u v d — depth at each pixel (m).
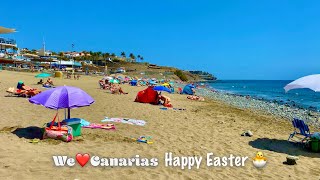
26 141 8.76
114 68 122.12
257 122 16.58
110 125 11.88
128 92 31.11
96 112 15.53
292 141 11.66
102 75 73.44
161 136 11.05
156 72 121.81
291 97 47.50
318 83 9.63
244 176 7.34
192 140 10.77
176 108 19.86
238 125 14.76
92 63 121.19
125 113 15.93
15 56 67.69
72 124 9.60
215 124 14.48
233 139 11.41
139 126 12.59
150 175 6.88
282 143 11.24
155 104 21.19
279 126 15.74
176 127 13.01
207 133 12.20
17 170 6.36
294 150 10.24
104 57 139.38
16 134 9.48
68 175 6.41
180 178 6.85
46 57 76.31
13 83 30.80
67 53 127.00
